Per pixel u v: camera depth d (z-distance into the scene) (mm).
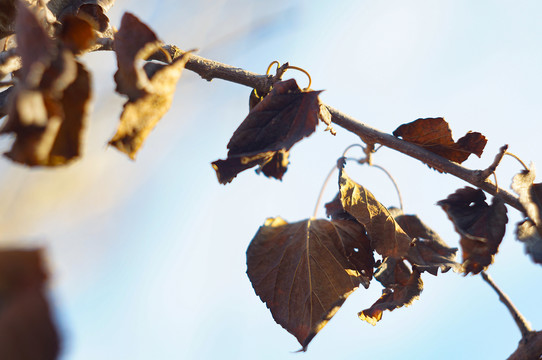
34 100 472
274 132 558
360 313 575
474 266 576
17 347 393
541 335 574
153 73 522
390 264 586
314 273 573
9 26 575
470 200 586
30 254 422
